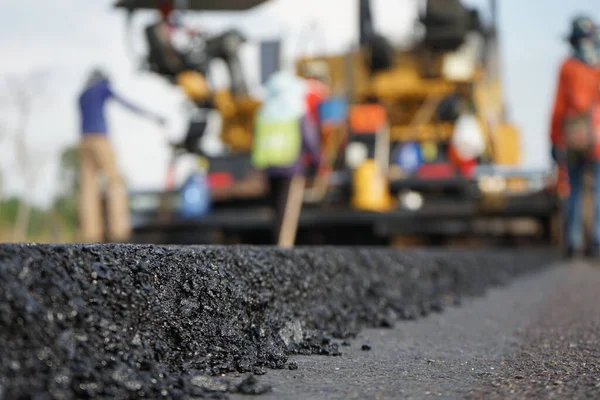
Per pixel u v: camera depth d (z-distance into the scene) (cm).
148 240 1758
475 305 730
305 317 445
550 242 1647
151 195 1755
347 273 549
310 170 1455
